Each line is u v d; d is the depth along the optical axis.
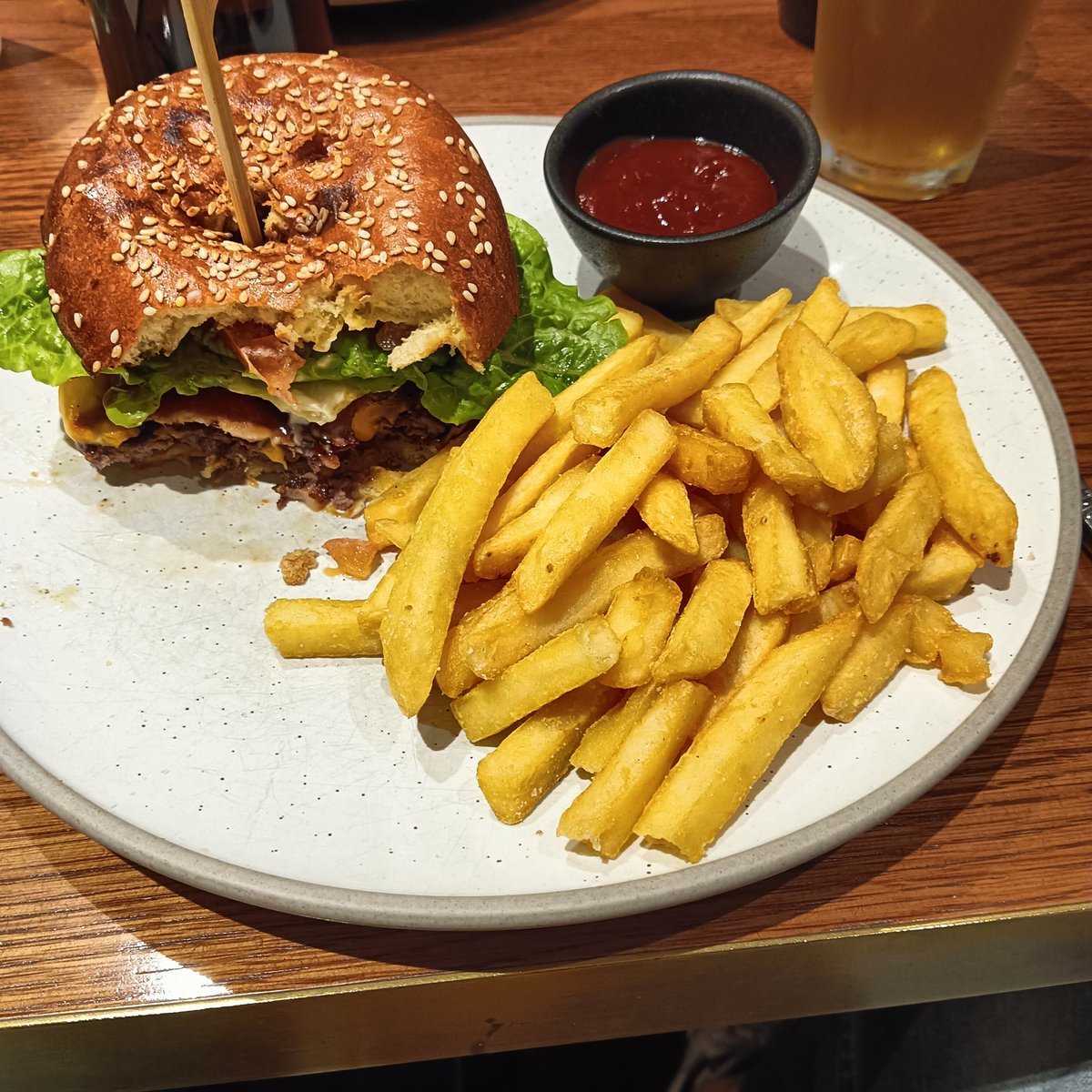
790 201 0.32
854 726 0.26
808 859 0.24
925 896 0.25
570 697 0.25
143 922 0.25
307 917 0.24
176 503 0.32
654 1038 0.33
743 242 0.32
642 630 0.25
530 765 0.24
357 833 0.25
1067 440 0.30
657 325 0.34
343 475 0.32
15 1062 0.24
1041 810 0.26
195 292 0.28
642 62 0.45
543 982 0.24
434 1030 0.25
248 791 0.26
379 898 0.23
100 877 0.25
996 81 0.37
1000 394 0.32
